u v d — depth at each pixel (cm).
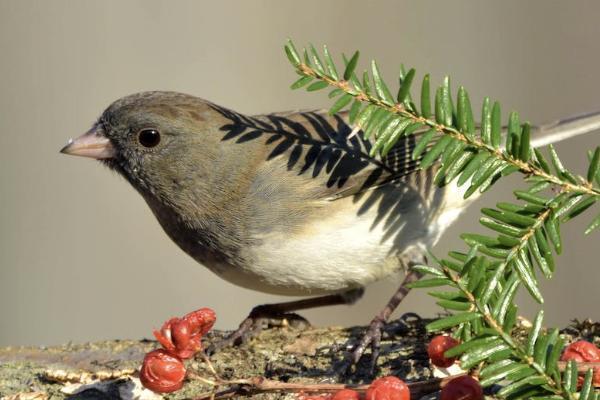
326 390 545
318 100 1781
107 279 1694
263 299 1702
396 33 1838
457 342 522
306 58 600
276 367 739
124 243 1708
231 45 1783
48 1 1753
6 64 1739
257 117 882
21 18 1745
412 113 593
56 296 1695
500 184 1650
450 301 493
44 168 1727
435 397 614
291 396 658
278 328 842
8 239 1697
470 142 573
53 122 1739
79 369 768
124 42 1766
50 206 1714
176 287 1695
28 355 808
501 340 482
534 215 536
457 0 1845
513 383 473
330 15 1828
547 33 1845
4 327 1673
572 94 1827
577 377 483
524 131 554
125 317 1686
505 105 1841
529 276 518
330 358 747
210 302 1695
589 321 734
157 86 1759
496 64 1841
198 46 1781
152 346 817
